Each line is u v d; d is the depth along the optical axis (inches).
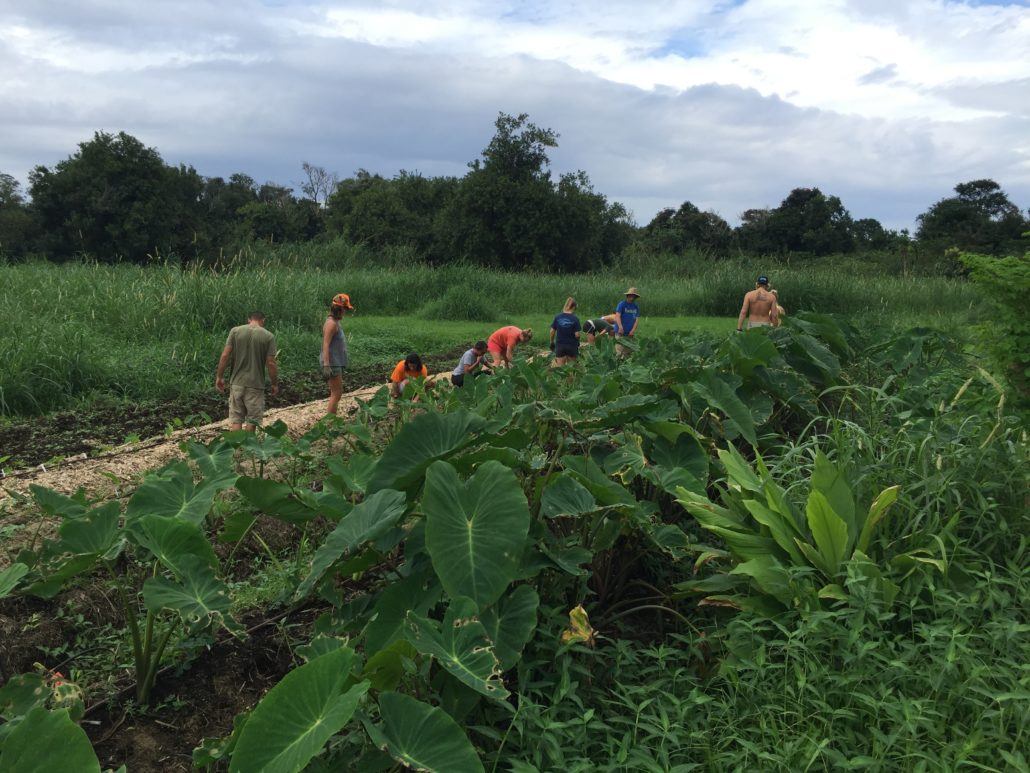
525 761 118.3
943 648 126.6
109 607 191.9
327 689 100.3
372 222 2110.0
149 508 170.9
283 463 291.1
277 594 196.1
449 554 130.0
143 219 1830.7
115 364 478.3
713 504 172.2
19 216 1857.8
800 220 2822.3
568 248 1891.0
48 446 344.8
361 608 149.7
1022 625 128.0
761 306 505.4
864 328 411.8
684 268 1464.1
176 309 603.8
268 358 350.0
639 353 326.3
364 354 646.5
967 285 1026.1
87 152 1855.3
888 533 159.9
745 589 158.4
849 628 134.9
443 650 117.5
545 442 209.0
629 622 171.9
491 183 1845.5
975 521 169.0
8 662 167.9
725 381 255.3
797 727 121.0
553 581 160.1
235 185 3125.0
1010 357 209.2
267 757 95.8
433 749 104.4
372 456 203.0
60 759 84.7
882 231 3021.7
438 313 927.7
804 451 227.0
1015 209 2822.3
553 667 140.6
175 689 161.9
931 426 187.3
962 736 114.0
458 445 151.8
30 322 498.3
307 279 920.3
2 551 209.5
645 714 132.2
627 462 186.5
